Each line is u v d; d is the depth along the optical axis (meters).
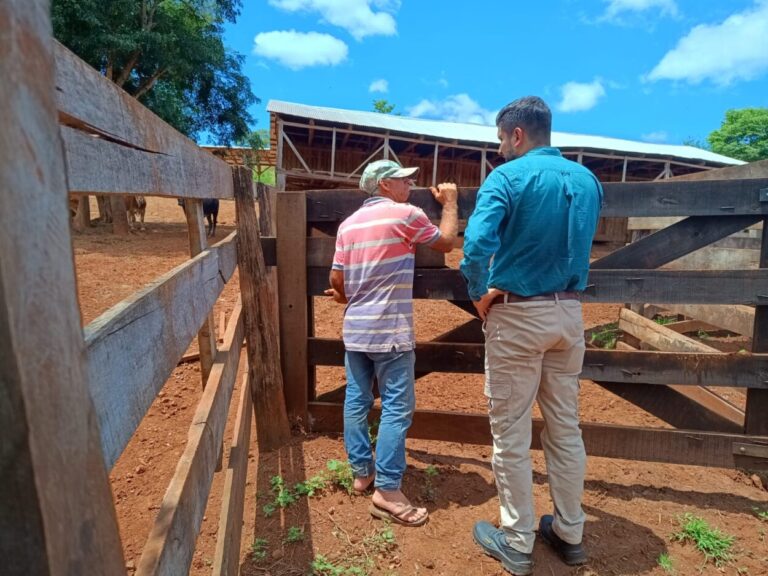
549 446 2.32
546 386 2.26
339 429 3.46
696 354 2.98
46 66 0.53
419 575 2.24
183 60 16.95
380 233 2.50
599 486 2.97
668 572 2.31
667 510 2.76
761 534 2.58
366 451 2.75
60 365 0.52
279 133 16.53
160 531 1.09
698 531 2.52
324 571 2.24
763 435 2.99
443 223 2.76
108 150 1.09
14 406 0.45
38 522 0.47
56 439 0.51
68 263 0.56
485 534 2.41
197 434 1.57
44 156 0.52
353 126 16.84
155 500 2.83
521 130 2.21
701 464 3.04
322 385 4.36
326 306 6.60
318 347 3.43
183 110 19.09
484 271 2.05
